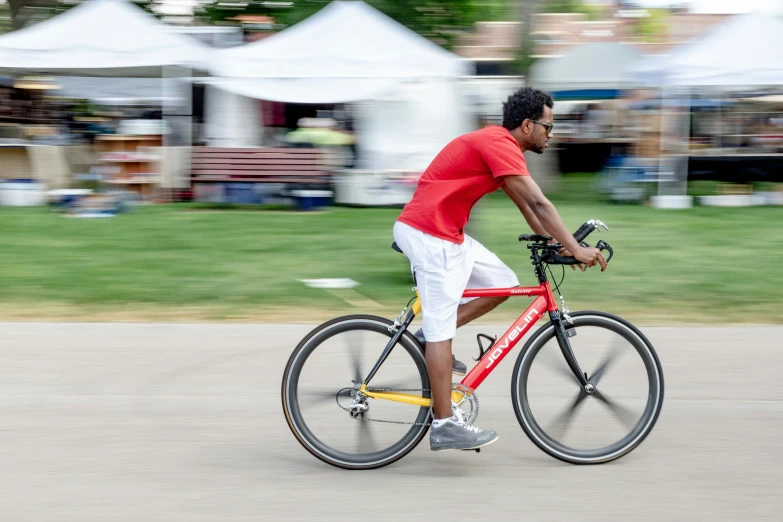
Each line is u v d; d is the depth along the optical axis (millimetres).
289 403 6117
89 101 21875
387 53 18953
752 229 16375
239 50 19141
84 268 12516
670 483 5828
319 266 12891
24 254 13477
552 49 26750
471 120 22172
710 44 19703
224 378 7977
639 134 20578
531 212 6238
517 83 20516
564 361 6289
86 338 9156
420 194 5965
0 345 8883
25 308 10391
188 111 19781
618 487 5758
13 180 18859
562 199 20891
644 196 20359
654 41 27891
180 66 19078
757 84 19109
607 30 27922
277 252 13883
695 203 20094
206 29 23375
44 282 11641
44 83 20844
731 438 6648
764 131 22000
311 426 6141
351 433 6156
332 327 6125
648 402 6312
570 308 10531
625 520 5254
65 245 14258
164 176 19234
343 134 19188
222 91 19984
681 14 28516
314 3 23938
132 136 18938
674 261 13297
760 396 7598
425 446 6555
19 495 5570
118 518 5262
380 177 18984
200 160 19062
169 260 13148
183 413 7125
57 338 9156
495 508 5430
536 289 6242
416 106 19234
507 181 5809
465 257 6031
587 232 6066
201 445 6469
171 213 17797
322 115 21016
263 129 20516
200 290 11344
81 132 20219
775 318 10164
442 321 5938
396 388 6156
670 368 8305
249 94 18734
